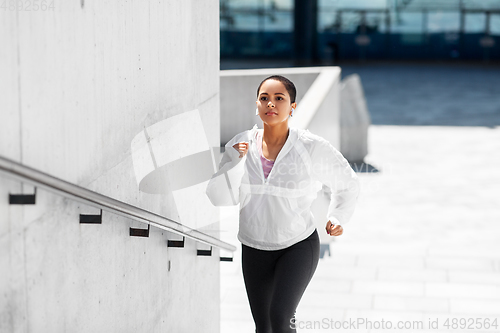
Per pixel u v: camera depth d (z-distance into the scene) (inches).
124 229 112.3
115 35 103.0
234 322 196.2
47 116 80.7
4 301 72.9
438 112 678.5
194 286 163.3
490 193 366.0
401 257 256.2
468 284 224.1
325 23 1230.9
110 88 101.7
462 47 1219.9
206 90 166.2
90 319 97.7
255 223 126.3
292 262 124.9
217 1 176.2
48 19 80.6
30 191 78.0
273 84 121.8
